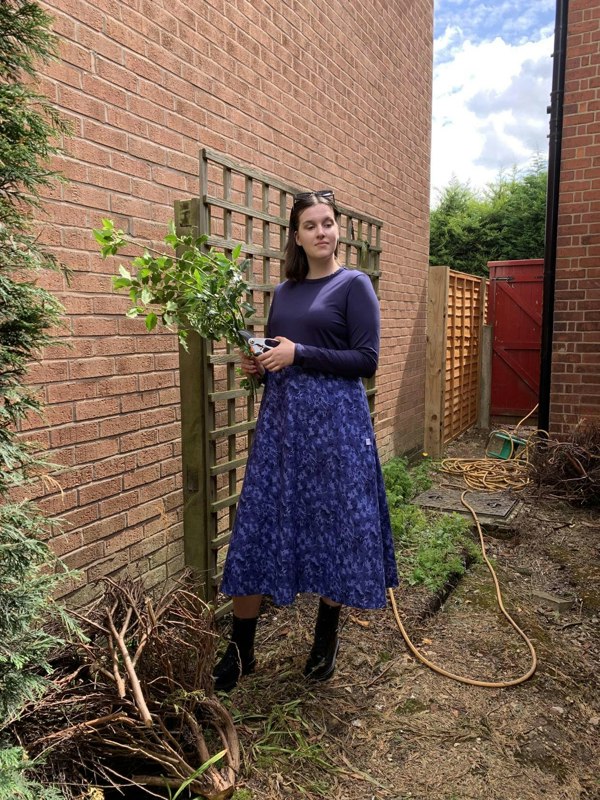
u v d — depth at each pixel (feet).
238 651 6.81
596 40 16.83
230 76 9.78
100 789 4.87
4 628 4.09
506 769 6.13
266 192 9.23
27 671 4.44
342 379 6.84
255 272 10.68
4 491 4.33
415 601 9.64
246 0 10.14
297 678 7.48
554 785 5.95
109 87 7.40
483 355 26.73
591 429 16.29
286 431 6.78
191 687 5.65
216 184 9.54
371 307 6.77
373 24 15.70
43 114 6.41
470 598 10.18
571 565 11.65
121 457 7.99
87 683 5.37
